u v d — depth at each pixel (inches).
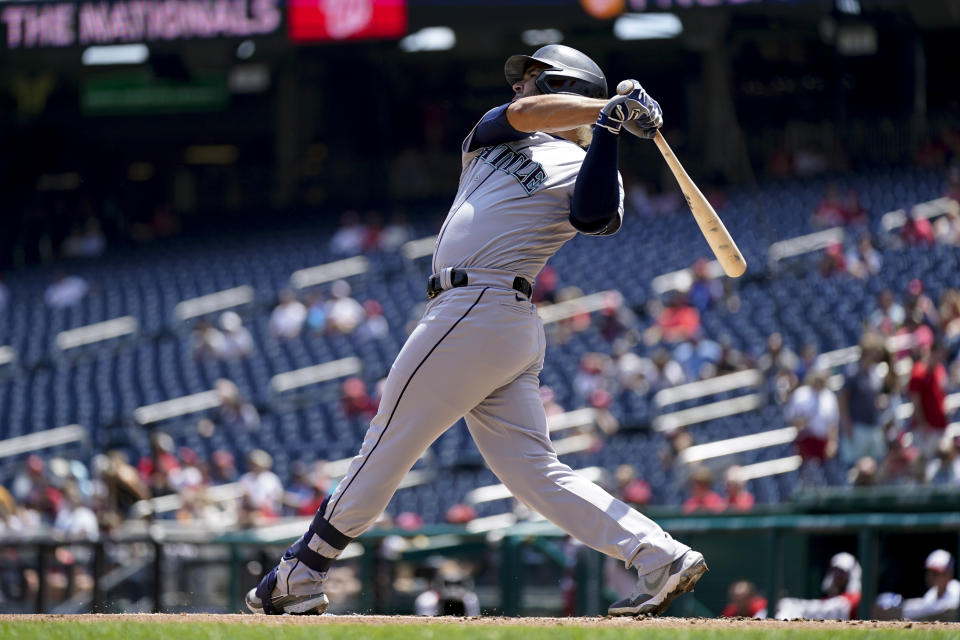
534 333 531.2
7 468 2081.7
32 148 4296.3
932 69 3996.1
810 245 2741.1
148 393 2481.5
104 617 515.8
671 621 505.4
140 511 1513.3
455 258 527.2
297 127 4242.1
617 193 511.8
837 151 3678.6
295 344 2586.1
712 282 2402.8
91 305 3134.8
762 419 1781.5
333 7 3122.5
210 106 4153.5
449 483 1755.7
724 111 3754.9
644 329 2367.1
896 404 1481.3
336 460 1982.0
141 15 3245.6
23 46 3299.7
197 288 3127.5
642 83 4060.0
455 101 4200.3
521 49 3937.0
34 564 1197.7
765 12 3065.9
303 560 551.8
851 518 989.2
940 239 2664.9
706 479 1391.5
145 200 4318.4
